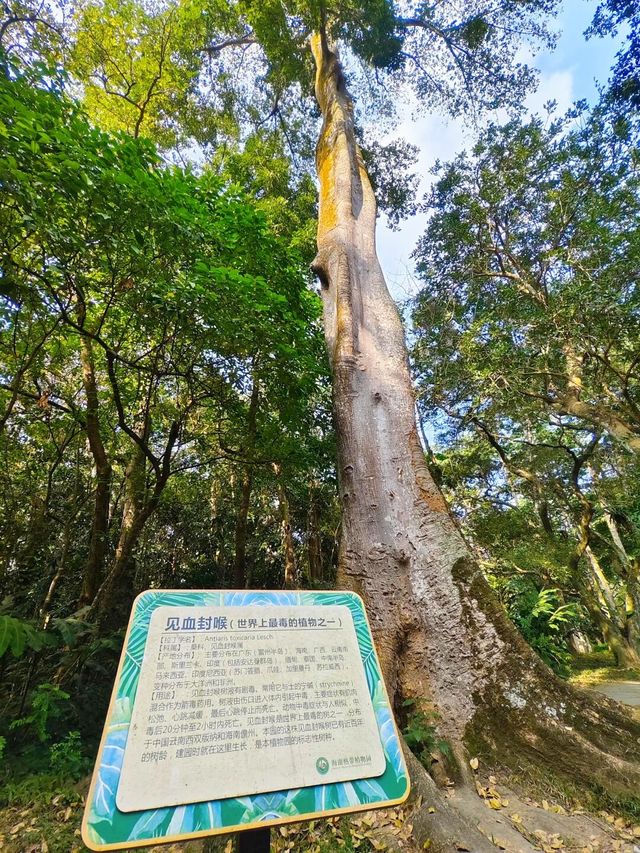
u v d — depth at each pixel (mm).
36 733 3736
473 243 11102
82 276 4402
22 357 5160
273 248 6363
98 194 3791
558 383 9461
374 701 1865
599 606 11961
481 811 2494
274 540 11953
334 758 1642
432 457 10570
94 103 8062
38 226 3609
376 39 9766
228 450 6992
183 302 4617
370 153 11273
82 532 8422
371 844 2348
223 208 5727
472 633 3357
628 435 7461
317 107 11211
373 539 3830
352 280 5504
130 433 5500
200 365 5984
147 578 9789
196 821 1359
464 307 11234
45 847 2512
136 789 1363
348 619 2090
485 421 10688
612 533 12125
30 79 4160
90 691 4031
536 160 10141
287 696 1746
